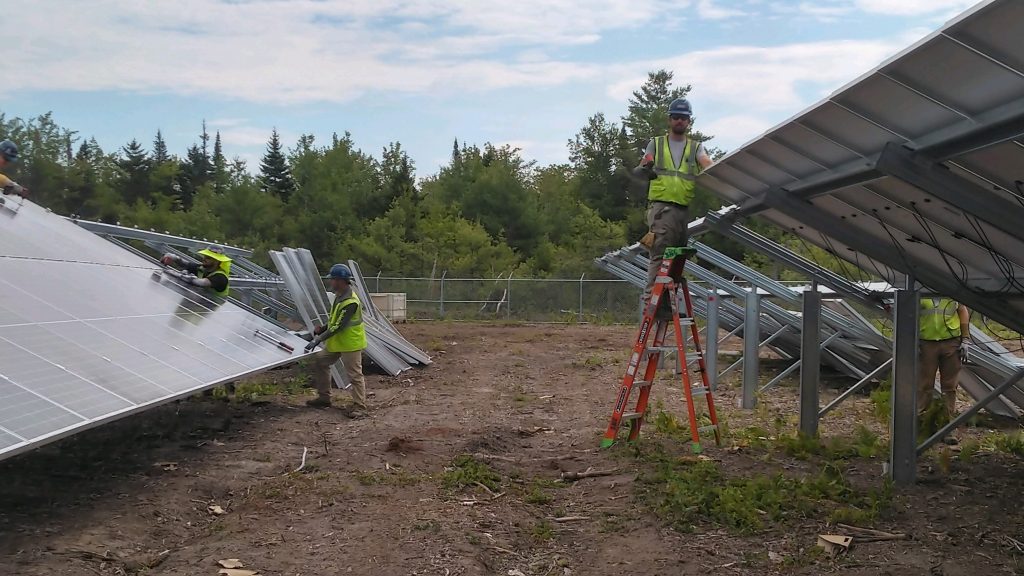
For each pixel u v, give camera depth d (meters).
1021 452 8.96
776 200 7.98
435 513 6.38
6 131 49.34
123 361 6.97
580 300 35.44
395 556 5.41
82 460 7.75
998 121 4.74
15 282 7.53
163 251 14.66
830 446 8.85
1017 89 4.50
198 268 13.26
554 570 5.36
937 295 8.04
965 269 7.58
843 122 5.89
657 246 9.02
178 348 8.19
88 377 6.21
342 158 57.44
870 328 11.98
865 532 6.03
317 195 53.78
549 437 9.84
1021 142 4.99
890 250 7.80
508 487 7.33
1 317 6.50
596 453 8.71
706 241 40.94
